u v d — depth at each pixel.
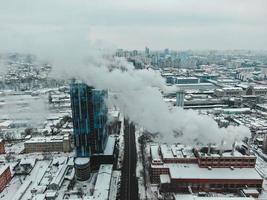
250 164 161.62
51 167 187.12
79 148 179.00
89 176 173.12
